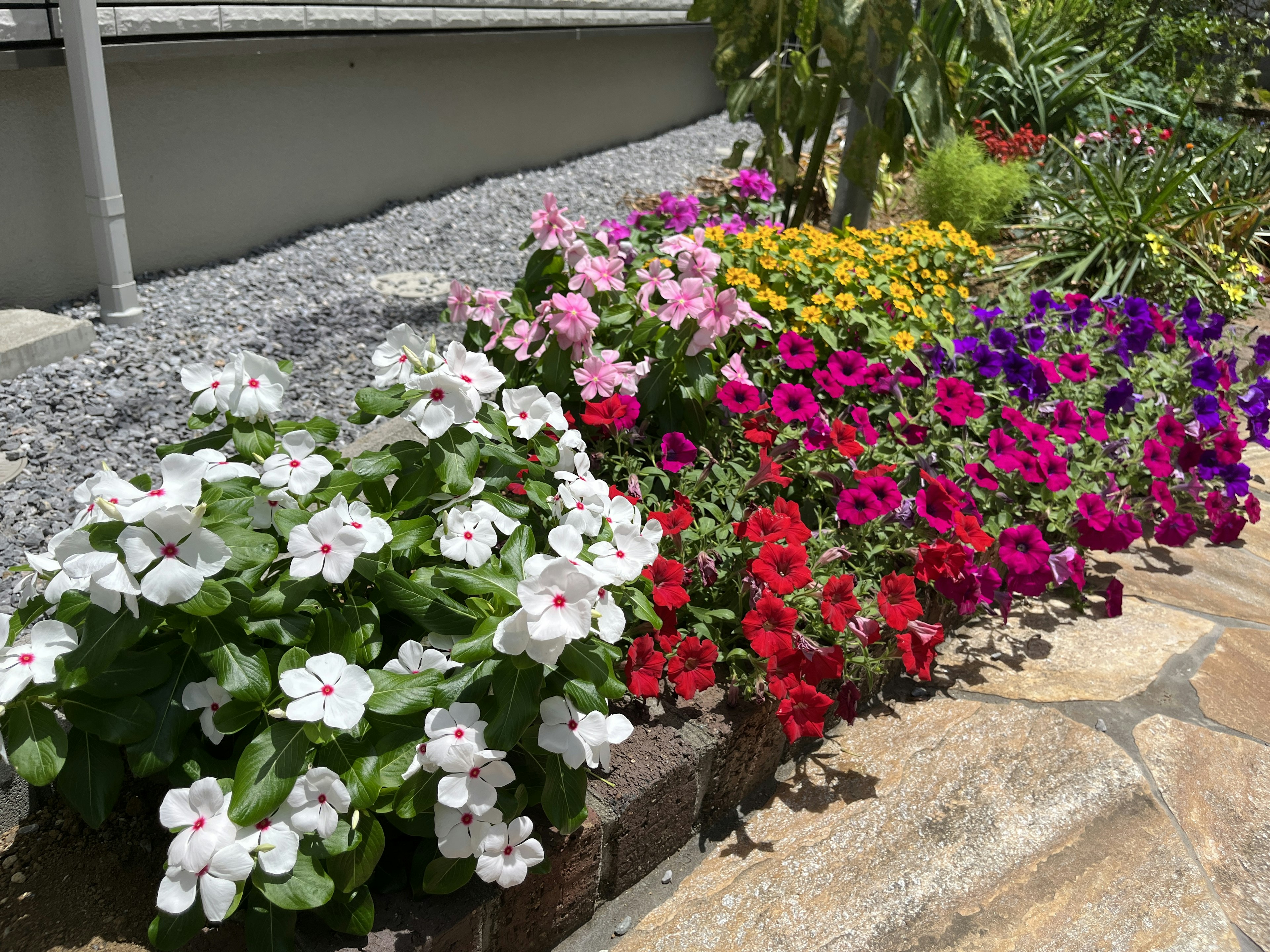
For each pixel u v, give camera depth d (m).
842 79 4.48
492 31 6.38
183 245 4.84
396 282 4.94
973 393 2.87
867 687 2.42
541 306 2.48
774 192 4.65
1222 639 2.80
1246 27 9.67
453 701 1.55
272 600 1.55
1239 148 7.12
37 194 4.05
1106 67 8.60
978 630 2.79
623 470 2.50
